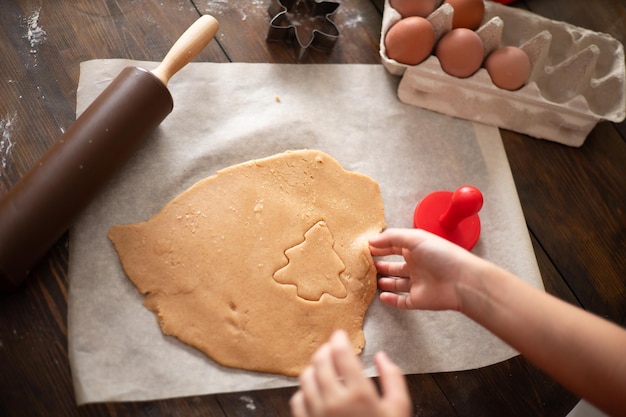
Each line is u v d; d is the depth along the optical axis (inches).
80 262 21.2
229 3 25.7
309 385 16.5
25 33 23.6
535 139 26.6
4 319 20.6
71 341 20.3
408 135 25.5
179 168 23.0
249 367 21.1
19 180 21.3
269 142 24.1
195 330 21.0
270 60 25.4
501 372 23.3
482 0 24.7
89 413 20.2
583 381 18.5
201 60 24.6
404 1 24.5
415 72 24.9
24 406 20.0
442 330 23.2
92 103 21.5
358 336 22.4
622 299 25.0
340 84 25.6
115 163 21.1
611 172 26.6
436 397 22.6
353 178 24.0
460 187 23.6
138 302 21.2
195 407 20.8
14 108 22.7
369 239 22.9
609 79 25.8
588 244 25.5
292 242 22.5
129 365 20.4
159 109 21.6
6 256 19.4
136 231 21.5
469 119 26.1
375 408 15.9
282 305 21.8
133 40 24.4
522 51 24.8
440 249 20.3
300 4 25.8
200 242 21.8
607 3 28.4
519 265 24.5
